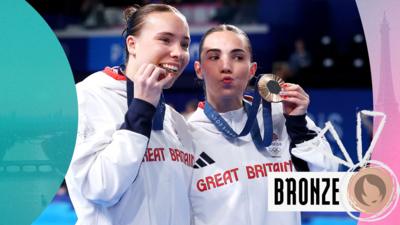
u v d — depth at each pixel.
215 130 3.07
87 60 8.96
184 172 2.87
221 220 2.93
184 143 2.96
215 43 2.97
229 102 3.07
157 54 2.66
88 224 2.69
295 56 8.70
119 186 2.49
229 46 2.95
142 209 2.66
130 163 2.48
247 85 3.30
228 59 2.95
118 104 2.76
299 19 9.02
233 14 9.09
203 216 2.96
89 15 9.29
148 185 2.69
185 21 2.76
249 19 9.11
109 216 2.67
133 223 2.65
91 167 2.53
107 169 2.48
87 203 2.69
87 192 2.55
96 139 2.60
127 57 2.83
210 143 3.04
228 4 9.17
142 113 2.53
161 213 2.70
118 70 2.85
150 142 2.74
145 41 2.68
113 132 2.66
